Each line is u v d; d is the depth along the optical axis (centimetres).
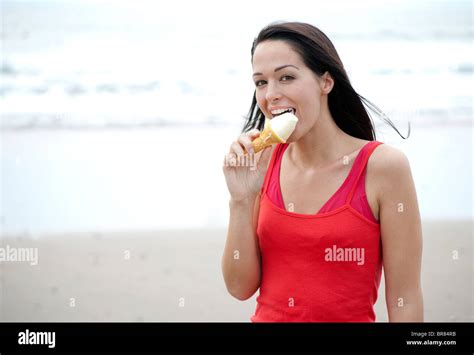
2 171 782
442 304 462
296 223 234
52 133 962
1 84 1201
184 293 507
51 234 627
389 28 1493
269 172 254
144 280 534
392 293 234
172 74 1264
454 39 1427
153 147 877
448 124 934
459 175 725
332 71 237
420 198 675
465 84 1146
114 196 712
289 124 225
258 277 254
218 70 1289
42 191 722
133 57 1344
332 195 234
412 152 798
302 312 233
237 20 1515
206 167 793
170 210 678
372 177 231
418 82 1162
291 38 232
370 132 257
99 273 545
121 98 1152
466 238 596
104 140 917
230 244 249
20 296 497
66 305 479
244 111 1073
